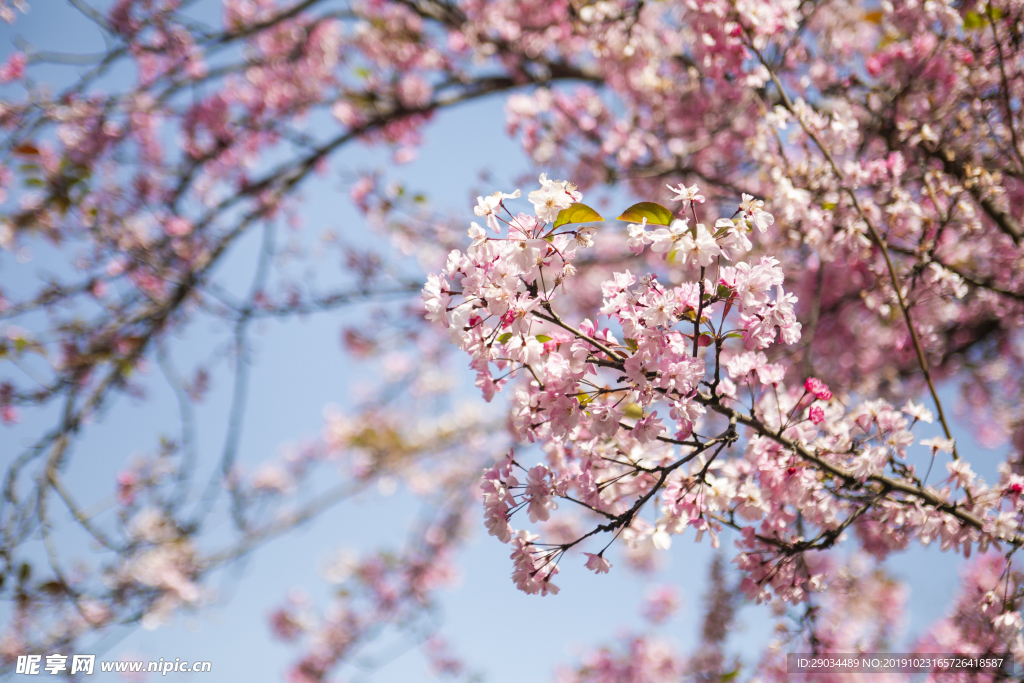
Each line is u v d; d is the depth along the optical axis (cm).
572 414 179
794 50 380
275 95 661
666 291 174
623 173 478
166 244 608
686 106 448
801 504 210
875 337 496
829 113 322
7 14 526
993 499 209
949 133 327
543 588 189
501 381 186
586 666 657
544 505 191
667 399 179
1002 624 219
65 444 484
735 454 271
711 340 195
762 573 217
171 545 636
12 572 434
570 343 187
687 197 177
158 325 586
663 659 639
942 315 366
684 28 344
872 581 550
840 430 215
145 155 639
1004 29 307
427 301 177
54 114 550
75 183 506
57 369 555
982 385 595
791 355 464
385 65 663
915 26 320
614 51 445
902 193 286
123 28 590
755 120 383
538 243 173
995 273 340
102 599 552
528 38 562
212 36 586
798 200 288
